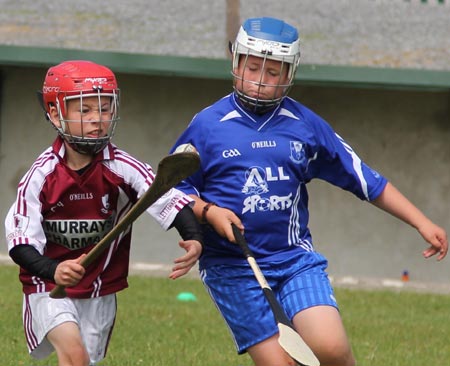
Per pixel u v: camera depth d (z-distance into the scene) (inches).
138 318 1174.3
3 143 1772.9
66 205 639.1
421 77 1617.9
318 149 700.0
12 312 1162.6
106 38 1727.4
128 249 671.1
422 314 1323.8
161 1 1780.3
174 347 999.0
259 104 676.1
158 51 1701.5
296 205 693.3
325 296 665.0
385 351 1027.9
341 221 1752.0
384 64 1667.1
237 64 679.1
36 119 1770.4
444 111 1742.1
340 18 1761.8
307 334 649.0
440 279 1749.5
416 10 1763.0
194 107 1759.4
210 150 684.1
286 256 685.3
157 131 1764.3
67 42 1718.8
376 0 1770.4
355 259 1755.7
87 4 1795.0
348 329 1155.3
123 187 645.9
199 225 643.5
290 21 1765.5
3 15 1772.9
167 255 1766.7
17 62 1651.1
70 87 621.6
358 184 708.7
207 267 695.7
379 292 1534.2
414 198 1754.4
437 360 997.2
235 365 917.2
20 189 631.8
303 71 1619.1
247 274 681.6
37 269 610.2
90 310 663.1
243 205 677.3
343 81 1617.9
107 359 919.7
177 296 1378.0
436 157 1749.5
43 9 1785.2
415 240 1749.5
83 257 595.5
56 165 636.1
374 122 1750.7
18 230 621.6
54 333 636.1
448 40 1728.6
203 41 1724.9
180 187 687.1
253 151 679.7
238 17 1753.2
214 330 1117.1
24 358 912.9
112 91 631.2
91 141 626.2
